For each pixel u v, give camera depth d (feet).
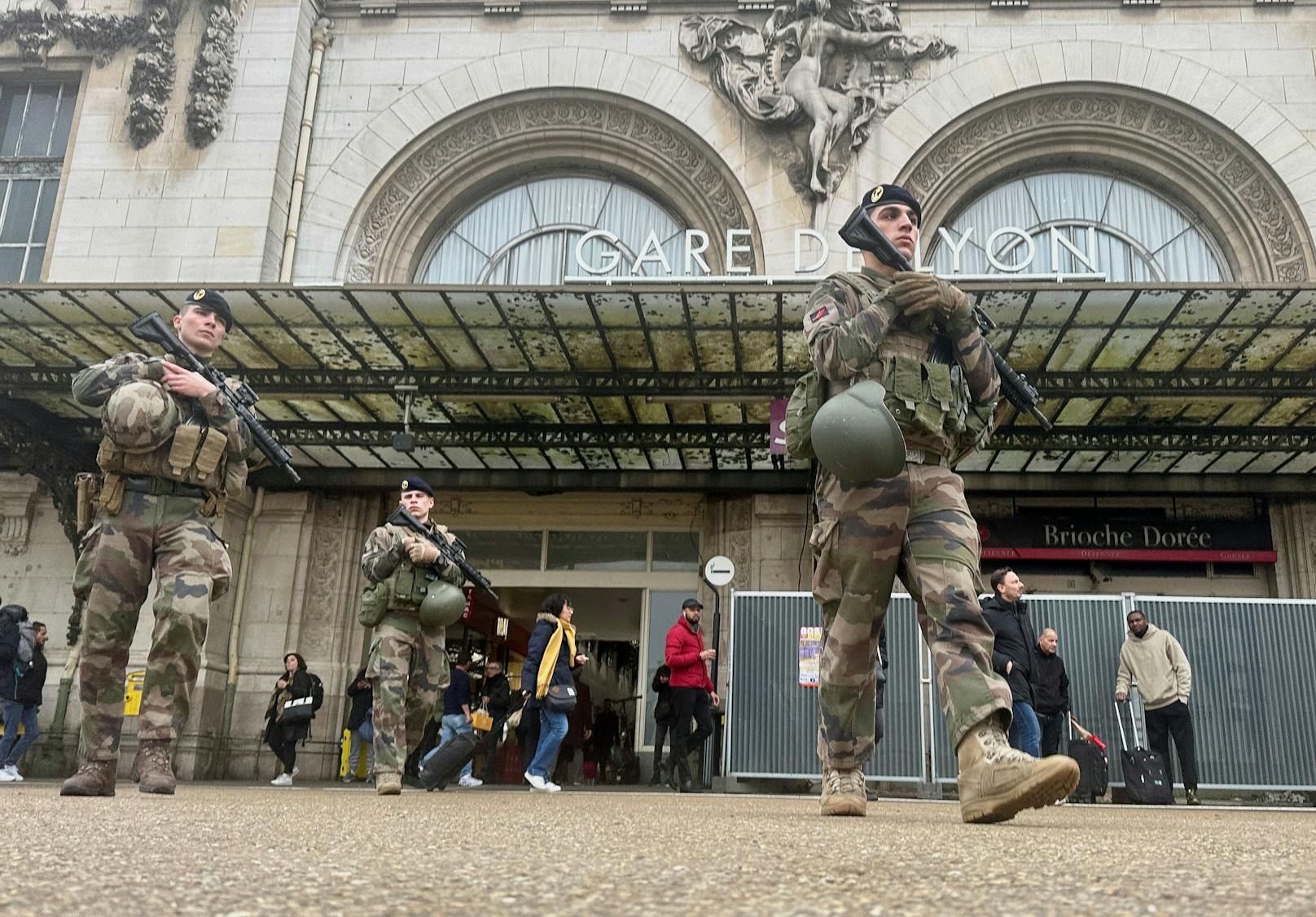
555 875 5.37
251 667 53.52
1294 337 41.11
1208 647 39.32
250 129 55.42
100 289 40.06
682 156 56.13
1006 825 10.20
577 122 57.11
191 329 17.37
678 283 40.75
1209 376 43.37
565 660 35.09
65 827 7.94
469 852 6.59
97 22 57.67
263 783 47.65
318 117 57.52
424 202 57.16
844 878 5.29
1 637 39.17
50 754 52.39
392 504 57.57
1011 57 55.06
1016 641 33.19
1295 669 38.99
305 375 46.24
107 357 45.83
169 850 6.33
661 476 53.93
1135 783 36.32
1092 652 39.75
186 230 54.29
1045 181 55.98
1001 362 13.38
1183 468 51.96
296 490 55.72
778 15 55.93
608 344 43.65
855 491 11.30
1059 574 54.24
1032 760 9.73
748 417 50.70
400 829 8.70
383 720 23.93
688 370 46.39
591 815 12.14
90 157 55.72
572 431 49.42
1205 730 38.60
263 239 53.93
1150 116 54.65
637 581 56.34
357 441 50.34
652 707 54.85
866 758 12.58
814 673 40.73
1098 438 48.32
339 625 54.85
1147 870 5.62
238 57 56.49
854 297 11.86
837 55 55.42
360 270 56.03
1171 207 55.21
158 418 15.83
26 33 58.08
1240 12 55.21
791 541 53.57
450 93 57.26
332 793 24.49
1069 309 39.55
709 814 13.12
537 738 39.22
